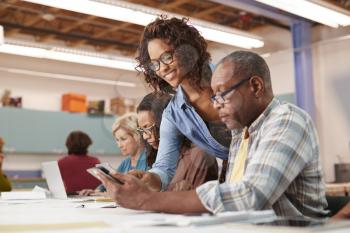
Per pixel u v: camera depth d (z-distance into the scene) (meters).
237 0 4.34
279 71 5.61
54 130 5.86
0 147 4.21
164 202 1.02
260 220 0.83
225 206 0.94
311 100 5.24
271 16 4.92
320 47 5.28
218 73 1.13
